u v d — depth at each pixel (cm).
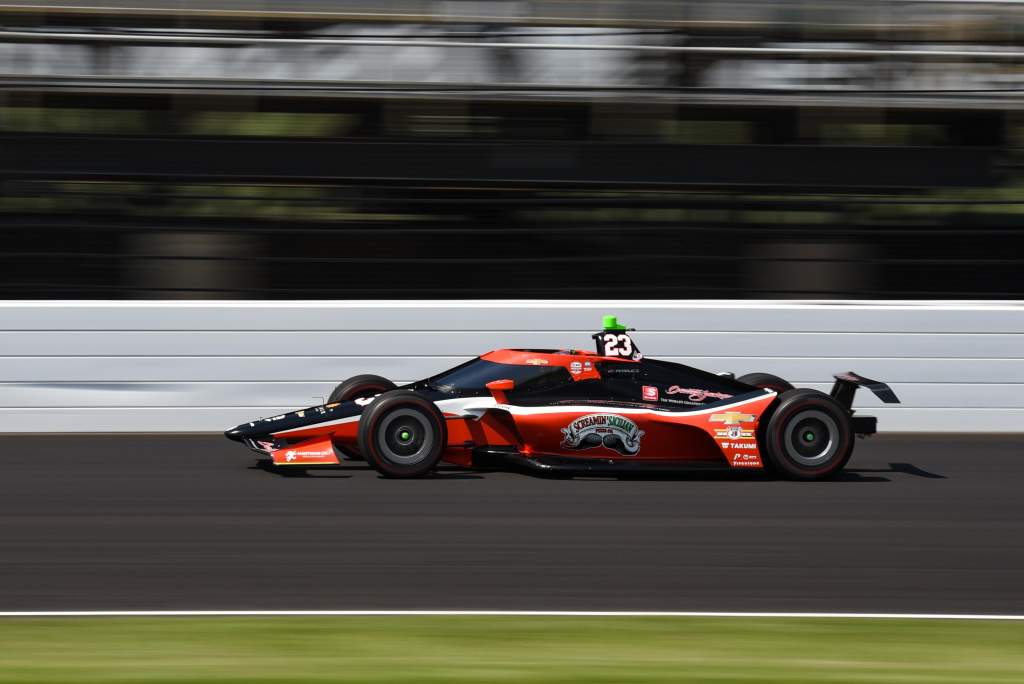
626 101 5000
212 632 2042
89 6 4944
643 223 4875
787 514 3138
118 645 1956
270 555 2619
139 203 4681
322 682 1778
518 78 5041
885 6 5100
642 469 3541
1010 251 4950
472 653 1938
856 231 4925
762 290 4909
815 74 5097
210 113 4938
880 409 4769
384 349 4656
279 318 4603
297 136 4756
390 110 4991
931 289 4950
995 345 4778
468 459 3641
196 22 5000
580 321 4728
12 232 4612
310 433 3581
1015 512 3222
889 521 3080
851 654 1970
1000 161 4972
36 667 1833
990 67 5078
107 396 4531
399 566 2541
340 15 5006
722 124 5103
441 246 4819
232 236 4725
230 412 4584
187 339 4562
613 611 2223
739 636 2066
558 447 3581
